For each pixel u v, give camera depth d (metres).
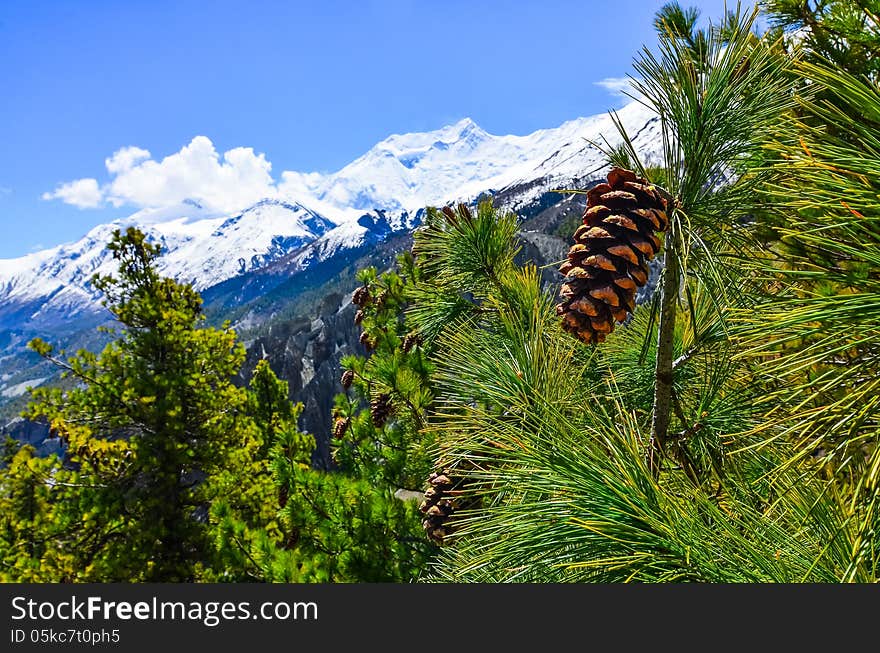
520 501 1.87
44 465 15.02
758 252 2.18
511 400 2.41
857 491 1.47
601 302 2.09
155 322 17.09
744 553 1.64
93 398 15.97
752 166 2.23
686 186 2.35
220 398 18.14
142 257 17.27
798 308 1.38
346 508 7.28
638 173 2.52
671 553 1.60
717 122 2.26
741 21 2.29
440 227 3.95
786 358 1.40
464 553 2.10
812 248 1.62
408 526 7.02
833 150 1.38
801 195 1.41
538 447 1.90
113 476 16.16
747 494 2.06
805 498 1.85
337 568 6.98
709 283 2.20
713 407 2.68
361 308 8.46
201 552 16.41
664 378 2.61
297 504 7.36
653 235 2.13
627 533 1.63
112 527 15.62
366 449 8.35
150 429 17.34
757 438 2.42
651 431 2.65
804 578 1.58
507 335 2.91
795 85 2.19
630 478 1.71
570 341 3.08
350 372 8.53
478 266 3.77
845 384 1.40
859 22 3.54
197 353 18.03
